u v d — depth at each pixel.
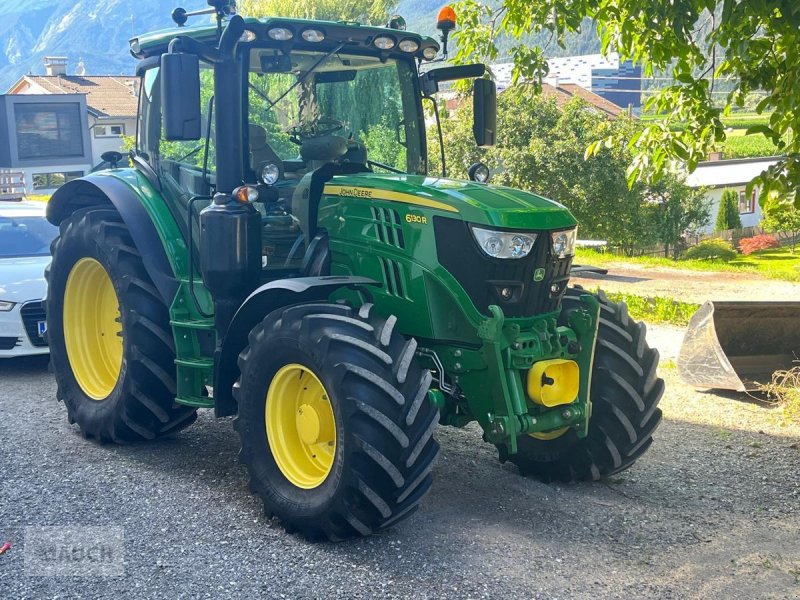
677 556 4.25
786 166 6.43
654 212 45.25
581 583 3.91
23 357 8.68
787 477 5.50
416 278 4.57
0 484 5.06
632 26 7.52
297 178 5.33
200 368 5.20
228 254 4.84
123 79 65.50
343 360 4.14
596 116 33.72
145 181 5.91
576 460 5.17
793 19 5.99
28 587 3.79
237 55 4.97
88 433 5.91
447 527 4.54
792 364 7.95
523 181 33.41
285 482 4.50
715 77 7.24
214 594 3.75
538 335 4.54
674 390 7.70
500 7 9.28
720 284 17.16
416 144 5.71
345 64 5.39
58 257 6.23
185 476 5.25
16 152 49.72
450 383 4.68
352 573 3.97
